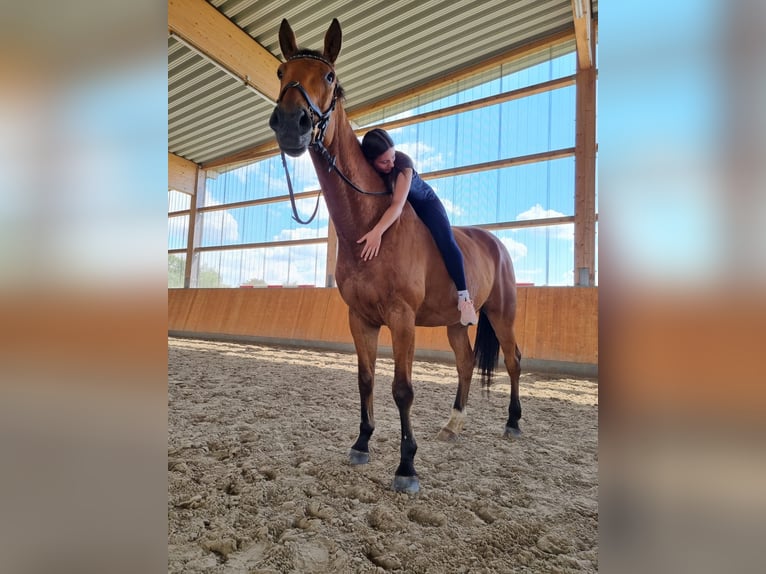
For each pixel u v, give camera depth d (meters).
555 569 0.96
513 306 2.24
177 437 1.81
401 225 1.54
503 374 4.07
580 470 1.58
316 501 1.25
